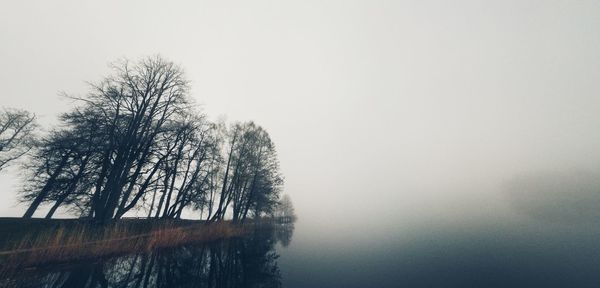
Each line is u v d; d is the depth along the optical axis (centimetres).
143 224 1622
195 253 1412
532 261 1350
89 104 1437
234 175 2514
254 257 1484
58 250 969
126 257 1171
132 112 1538
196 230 1764
